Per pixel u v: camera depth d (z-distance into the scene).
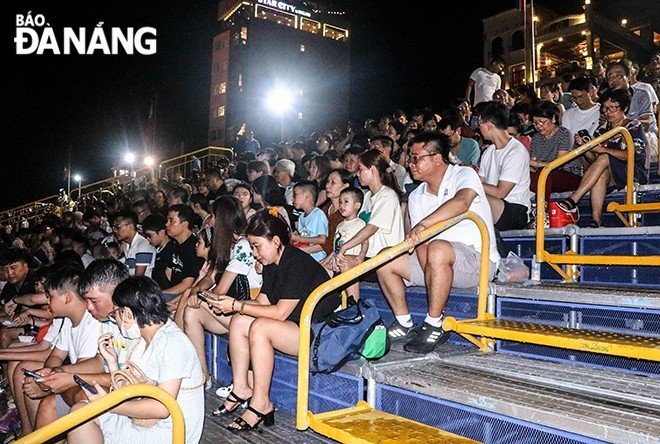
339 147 10.84
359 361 3.46
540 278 4.59
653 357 2.65
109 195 20.69
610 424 2.31
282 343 3.56
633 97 7.04
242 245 4.59
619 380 2.91
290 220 7.14
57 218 15.70
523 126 7.47
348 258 4.72
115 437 3.10
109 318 3.36
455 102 10.17
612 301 3.34
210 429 3.59
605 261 3.81
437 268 3.66
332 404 3.60
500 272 4.11
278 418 3.77
